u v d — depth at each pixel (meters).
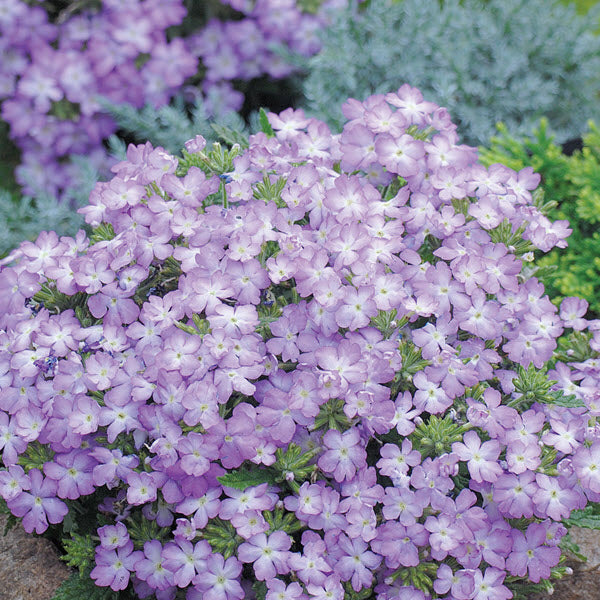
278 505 0.66
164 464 0.65
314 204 0.70
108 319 0.68
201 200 0.70
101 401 0.67
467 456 0.66
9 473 0.68
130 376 0.67
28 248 0.71
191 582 0.68
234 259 0.67
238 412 0.65
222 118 0.90
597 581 0.71
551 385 0.69
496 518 0.67
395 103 0.74
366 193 0.71
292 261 0.67
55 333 0.68
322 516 0.66
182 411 0.65
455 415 0.67
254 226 0.69
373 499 0.66
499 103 0.94
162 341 0.67
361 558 0.66
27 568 0.72
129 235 0.69
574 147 0.92
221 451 0.65
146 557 0.67
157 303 0.68
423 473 0.66
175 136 0.88
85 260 0.68
